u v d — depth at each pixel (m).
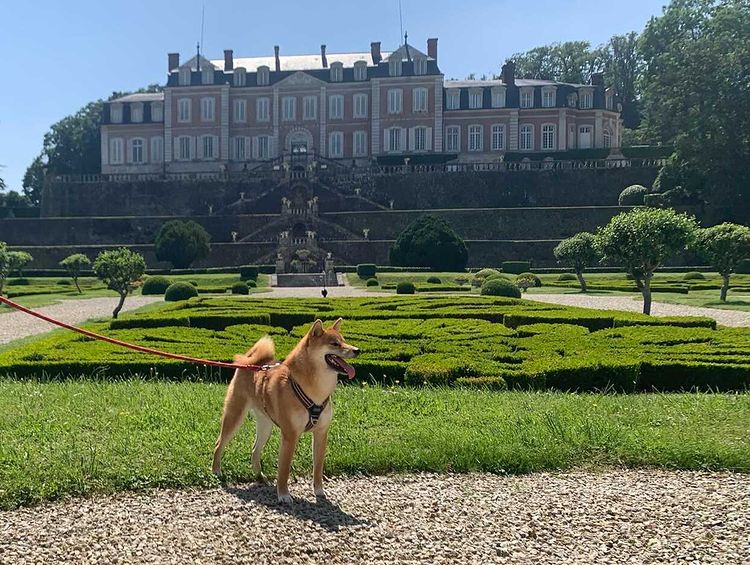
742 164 64.25
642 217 24.33
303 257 60.22
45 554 5.34
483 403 10.23
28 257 38.41
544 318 18.33
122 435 8.28
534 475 7.32
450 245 55.47
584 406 10.02
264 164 80.94
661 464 7.62
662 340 14.88
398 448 7.77
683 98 66.88
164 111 84.06
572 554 5.46
